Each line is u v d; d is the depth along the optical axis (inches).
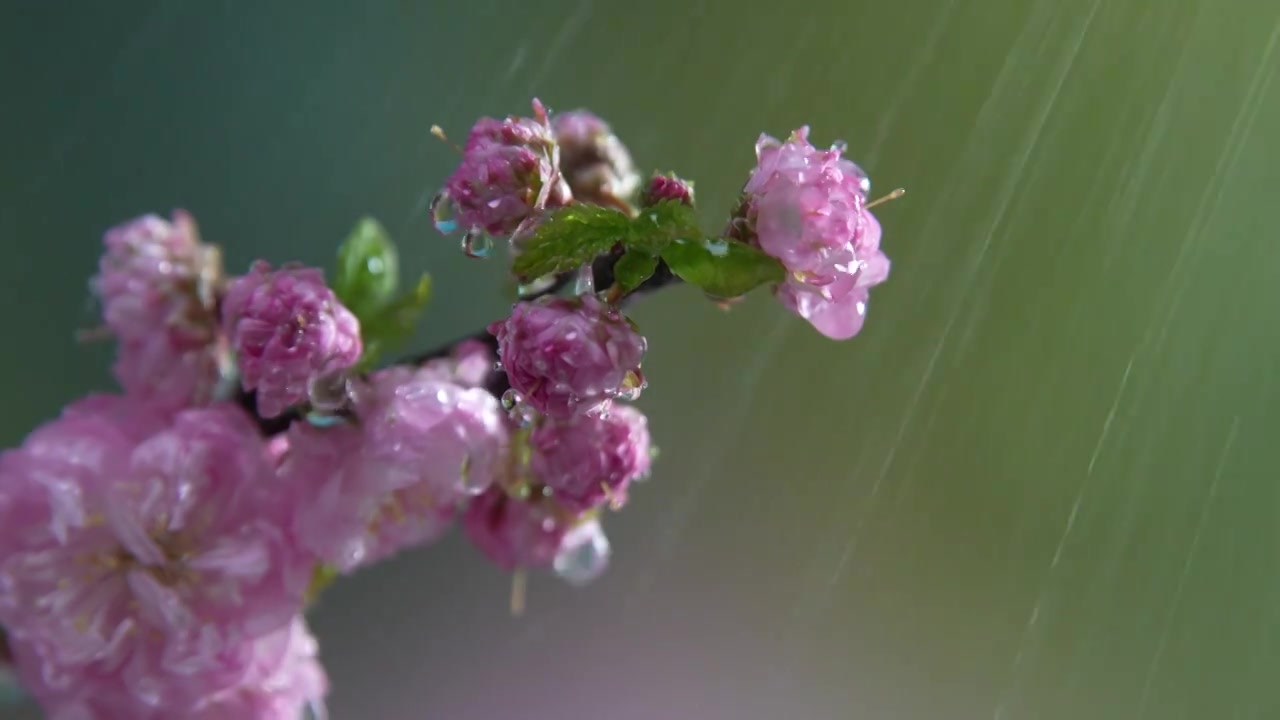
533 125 12.0
